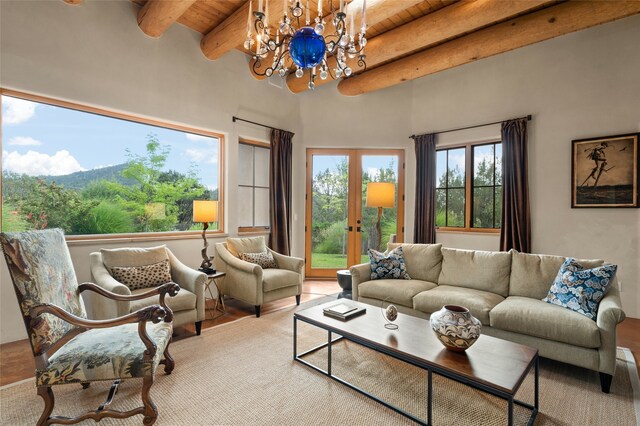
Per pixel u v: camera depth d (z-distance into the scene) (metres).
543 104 4.11
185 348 2.67
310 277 5.46
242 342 2.81
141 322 1.65
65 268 1.94
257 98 4.80
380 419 1.79
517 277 2.89
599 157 3.71
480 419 1.79
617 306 2.06
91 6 3.22
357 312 2.46
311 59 2.00
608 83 3.68
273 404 1.91
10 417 1.78
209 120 4.20
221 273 3.57
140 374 1.65
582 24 3.18
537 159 4.14
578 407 1.90
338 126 5.36
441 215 5.15
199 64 4.11
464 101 4.79
